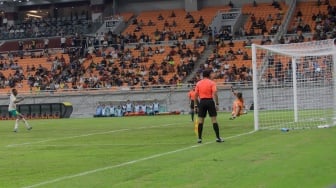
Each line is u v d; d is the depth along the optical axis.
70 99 68.00
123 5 89.50
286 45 30.95
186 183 12.64
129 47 78.12
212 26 77.50
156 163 16.70
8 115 66.31
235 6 83.94
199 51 72.88
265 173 13.38
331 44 30.91
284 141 21.23
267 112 46.59
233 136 25.34
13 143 26.97
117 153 20.52
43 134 33.41
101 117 61.91
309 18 75.31
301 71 38.16
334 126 28.81
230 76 64.19
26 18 93.62
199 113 22.66
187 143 23.30
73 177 14.53
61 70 75.69
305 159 15.49
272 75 46.56
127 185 12.77
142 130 33.69
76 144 25.25
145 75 70.06
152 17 85.81
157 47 76.44
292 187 11.44
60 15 91.94
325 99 37.81
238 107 42.38
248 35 73.94
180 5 87.31
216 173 13.84
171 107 64.31
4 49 86.06
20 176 15.34
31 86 73.25
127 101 65.75
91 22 86.56
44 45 84.38
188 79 67.06
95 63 75.38
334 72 30.28
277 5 80.06
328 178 12.31
